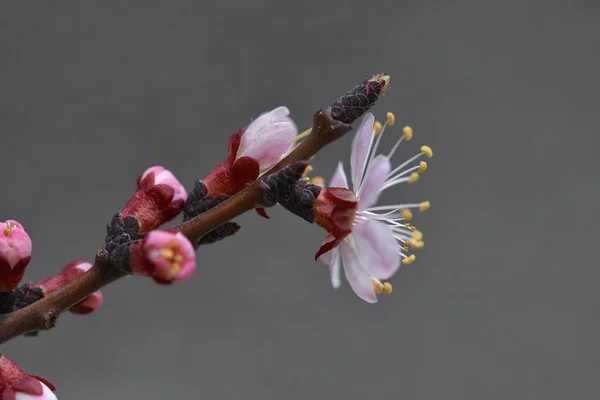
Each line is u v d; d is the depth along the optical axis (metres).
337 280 0.32
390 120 0.32
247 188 0.31
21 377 0.31
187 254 0.30
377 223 0.31
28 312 0.31
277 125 0.32
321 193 0.31
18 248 0.31
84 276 0.31
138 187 0.32
